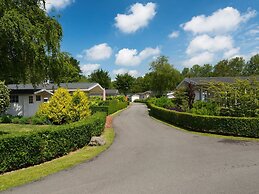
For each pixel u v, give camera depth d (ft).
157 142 43.32
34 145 30.04
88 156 33.86
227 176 23.86
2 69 57.82
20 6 54.34
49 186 22.24
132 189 20.95
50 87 120.06
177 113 66.74
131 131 57.57
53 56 58.75
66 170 27.35
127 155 33.96
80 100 65.31
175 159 31.04
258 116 51.39
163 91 212.84
